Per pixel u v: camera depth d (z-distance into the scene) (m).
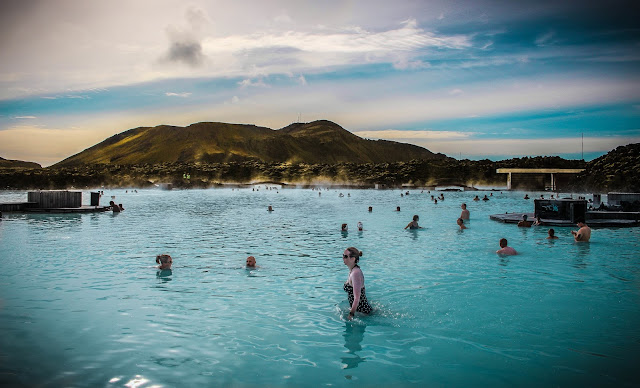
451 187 92.94
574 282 10.09
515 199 53.88
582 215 21.97
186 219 27.72
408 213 32.28
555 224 21.80
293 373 5.45
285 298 8.89
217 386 5.10
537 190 80.88
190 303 8.52
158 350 6.17
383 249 15.17
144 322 7.39
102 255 14.12
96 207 34.19
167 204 44.84
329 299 8.81
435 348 6.23
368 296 8.96
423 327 7.11
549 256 13.59
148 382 5.20
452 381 5.21
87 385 5.12
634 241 16.69
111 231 20.98
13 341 6.50
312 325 7.23
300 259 13.43
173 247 15.89
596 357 5.87
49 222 25.27
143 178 119.19
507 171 81.56
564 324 7.20
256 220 27.00
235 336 6.72
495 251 14.58
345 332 6.89
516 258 13.26
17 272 11.41
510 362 5.74
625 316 7.57
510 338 6.59
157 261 12.01
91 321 7.43
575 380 5.21
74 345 6.35
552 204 23.50
